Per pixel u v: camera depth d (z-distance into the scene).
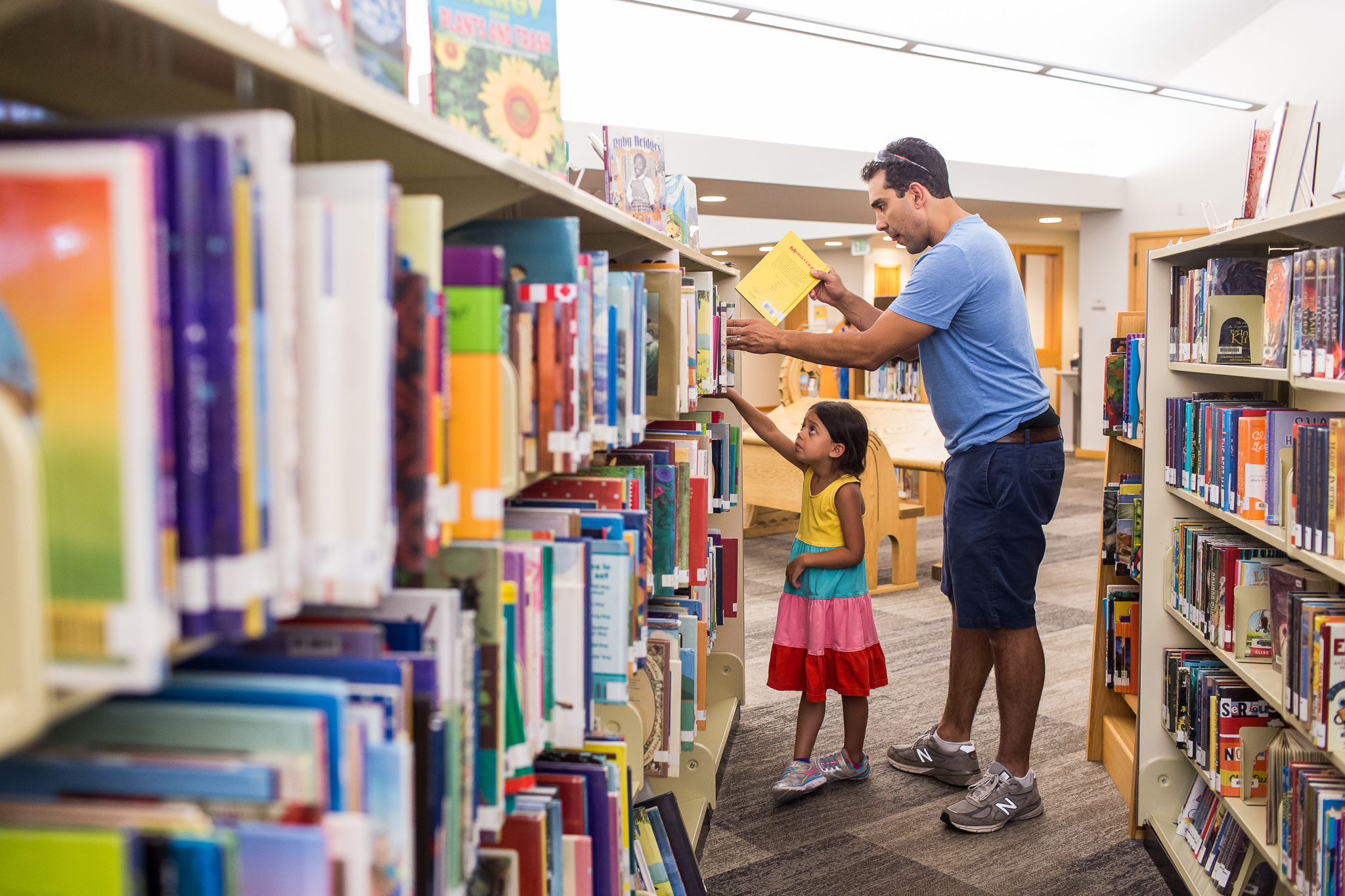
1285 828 1.69
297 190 0.66
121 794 0.58
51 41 0.57
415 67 3.29
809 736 2.69
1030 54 6.88
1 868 0.50
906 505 5.52
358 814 0.66
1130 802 2.51
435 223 0.79
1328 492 1.55
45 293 0.48
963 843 2.41
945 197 2.59
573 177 5.97
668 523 1.93
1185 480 2.31
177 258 0.51
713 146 6.50
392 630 0.83
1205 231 8.16
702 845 2.38
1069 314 11.15
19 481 0.47
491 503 0.93
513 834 1.08
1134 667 2.81
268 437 0.59
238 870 0.54
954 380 2.44
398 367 0.74
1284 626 1.80
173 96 0.70
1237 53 7.28
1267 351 1.85
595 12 6.35
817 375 10.01
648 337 1.87
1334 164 6.17
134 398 0.48
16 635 0.47
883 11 6.03
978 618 2.46
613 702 1.27
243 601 0.55
